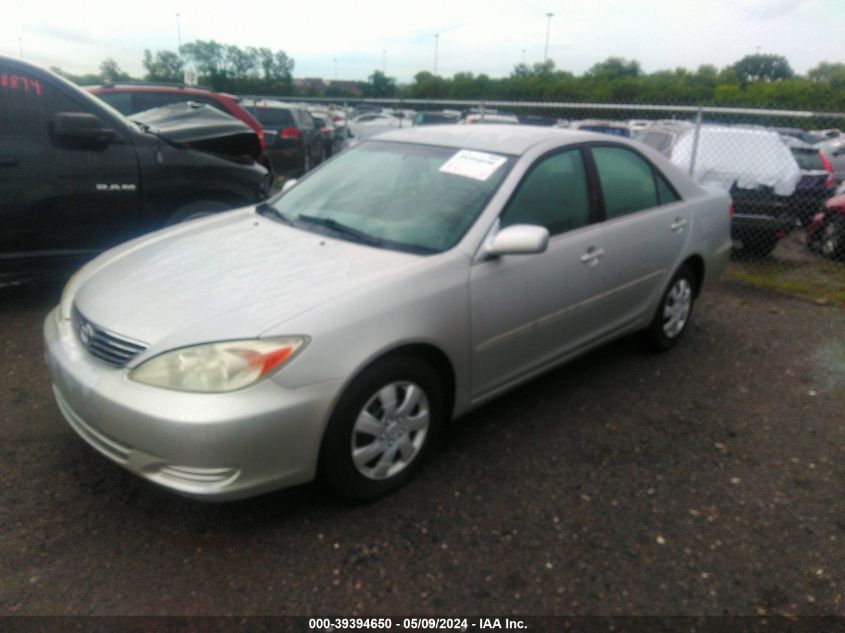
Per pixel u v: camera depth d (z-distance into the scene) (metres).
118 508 2.91
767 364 4.77
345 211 3.63
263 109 13.52
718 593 2.57
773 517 3.04
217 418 2.44
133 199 5.33
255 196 6.07
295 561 2.64
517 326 3.44
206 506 2.94
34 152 4.87
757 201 8.12
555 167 3.76
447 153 3.82
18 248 4.95
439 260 3.12
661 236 4.36
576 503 3.07
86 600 2.42
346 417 2.74
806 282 7.30
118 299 2.94
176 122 5.98
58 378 2.91
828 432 3.83
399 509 2.97
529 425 3.75
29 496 2.96
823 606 2.53
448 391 3.27
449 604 2.47
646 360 4.73
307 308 2.68
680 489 3.22
